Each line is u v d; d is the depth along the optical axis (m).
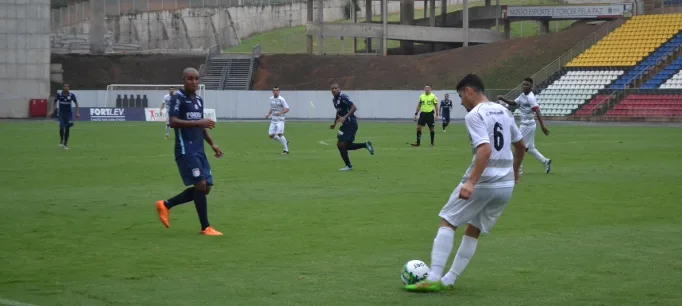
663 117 133.12
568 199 38.84
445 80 161.38
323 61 175.75
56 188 43.94
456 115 151.00
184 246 27.05
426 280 20.55
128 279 22.09
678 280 21.91
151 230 30.31
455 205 20.52
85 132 106.12
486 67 162.00
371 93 154.00
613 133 101.19
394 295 20.30
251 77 173.62
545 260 24.69
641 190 42.28
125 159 63.44
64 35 194.00
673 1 169.25
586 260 24.64
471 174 19.70
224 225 31.45
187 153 29.22
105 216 33.81
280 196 40.44
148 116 146.50
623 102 138.38
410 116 152.50
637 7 170.50
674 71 142.75
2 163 59.53
